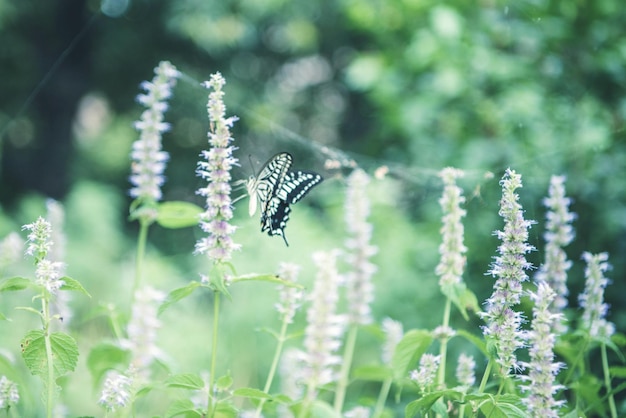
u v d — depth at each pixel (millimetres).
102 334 7895
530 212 5648
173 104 13695
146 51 16047
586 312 3920
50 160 16219
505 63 7941
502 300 3092
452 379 4484
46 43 15922
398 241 8500
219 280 3213
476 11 8680
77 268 9781
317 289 3863
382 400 4633
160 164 4629
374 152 10195
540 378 3061
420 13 9227
